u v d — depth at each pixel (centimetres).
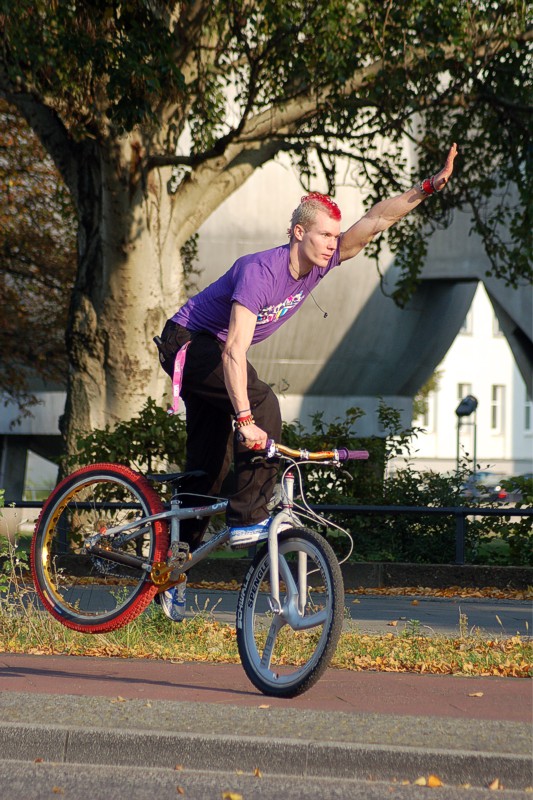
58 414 9525
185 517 1565
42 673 1681
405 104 4522
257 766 1236
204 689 1536
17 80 4069
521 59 4703
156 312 4628
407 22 3891
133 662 1831
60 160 4684
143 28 3675
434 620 2584
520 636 2255
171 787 1184
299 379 8950
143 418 3856
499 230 8556
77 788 1182
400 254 5753
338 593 1391
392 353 9125
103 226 4528
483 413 17825
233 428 1578
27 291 7738
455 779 1191
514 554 3519
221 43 4375
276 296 1448
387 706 1425
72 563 3222
